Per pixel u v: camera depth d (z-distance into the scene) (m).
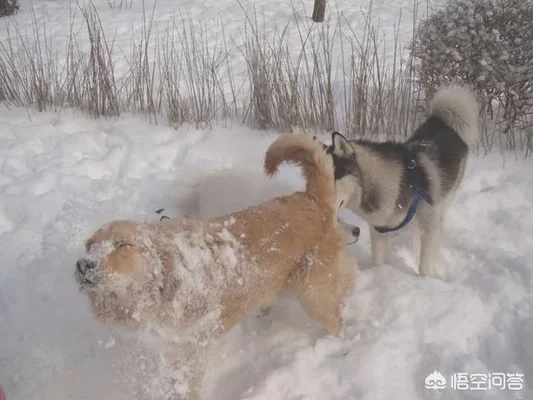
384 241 2.26
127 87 3.80
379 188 2.12
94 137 3.18
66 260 2.15
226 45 4.73
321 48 4.47
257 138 3.23
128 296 1.47
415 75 3.36
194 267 1.56
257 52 3.59
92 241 1.48
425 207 2.16
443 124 2.43
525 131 3.10
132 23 5.37
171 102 3.43
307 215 1.79
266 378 1.73
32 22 5.50
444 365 1.78
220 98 3.67
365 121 3.22
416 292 2.07
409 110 3.29
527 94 3.03
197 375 1.66
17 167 2.88
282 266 1.74
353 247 2.45
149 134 3.22
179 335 1.60
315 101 3.39
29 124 3.35
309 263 1.77
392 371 1.78
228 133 3.27
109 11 5.87
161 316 1.53
